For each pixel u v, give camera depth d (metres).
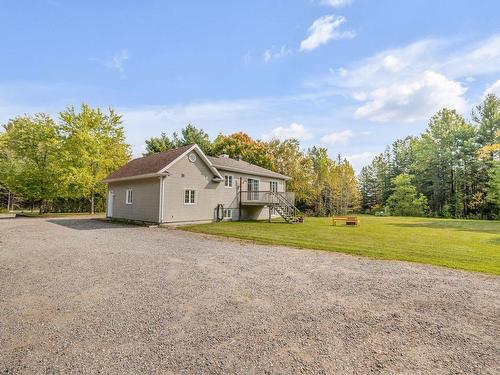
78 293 5.14
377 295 5.18
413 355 3.20
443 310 4.52
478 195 36.12
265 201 22.83
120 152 30.09
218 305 4.62
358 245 10.78
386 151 55.97
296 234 13.95
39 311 4.32
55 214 28.14
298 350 3.27
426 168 43.69
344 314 4.32
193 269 6.92
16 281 5.84
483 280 6.18
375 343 3.46
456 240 12.42
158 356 3.10
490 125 37.22
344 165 41.16
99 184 28.44
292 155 40.47
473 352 3.28
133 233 13.67
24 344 3.35
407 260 8.16
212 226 17.36
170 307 4.52
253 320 4.06
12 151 30.62
